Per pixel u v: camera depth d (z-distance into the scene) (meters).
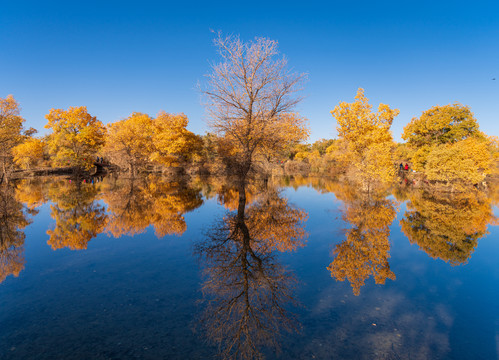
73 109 38.25
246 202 16.84
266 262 6.86
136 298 4.95
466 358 3.40
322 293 5.22
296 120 22.64
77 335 3.84
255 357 3.38
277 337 3.82
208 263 6.75
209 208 14.62
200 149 46.41
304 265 6.70
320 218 12.27
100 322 4.17
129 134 37.31
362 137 29.84
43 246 8.16
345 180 34.06
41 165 45.09
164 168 42.88
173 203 16.12
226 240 8.77
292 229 10.30
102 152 41.78
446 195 21.88
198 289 5.33
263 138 20.72
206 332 3.92
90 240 8.78
